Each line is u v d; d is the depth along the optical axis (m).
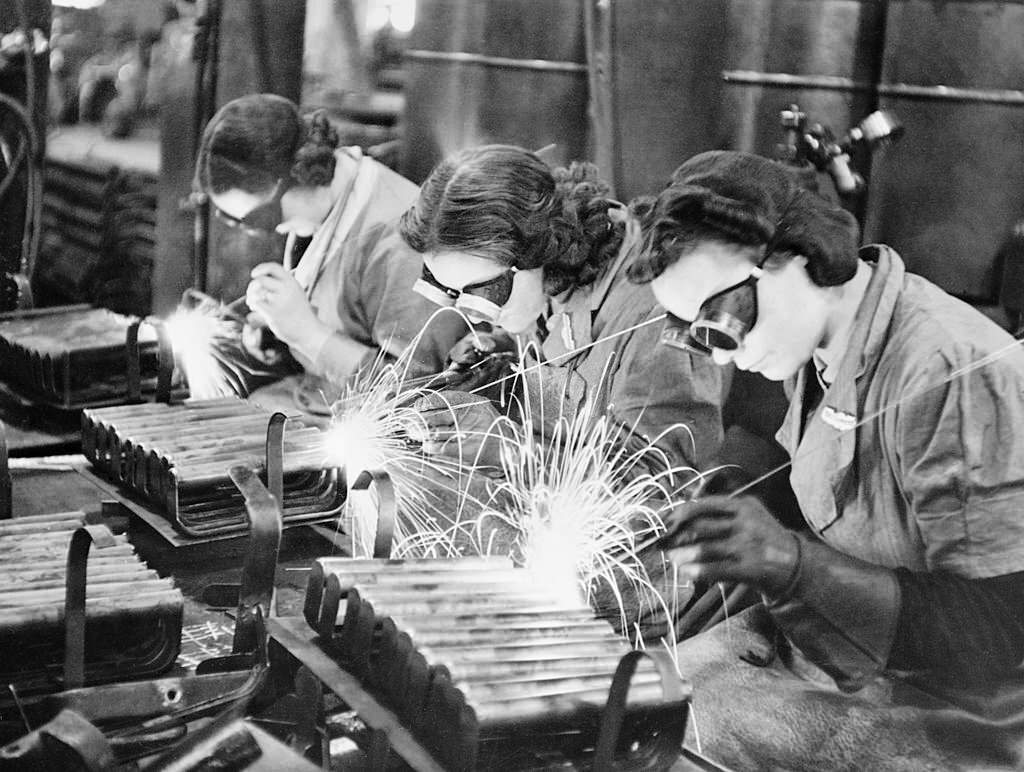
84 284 2.61
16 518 1.59
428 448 1.90
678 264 1.54
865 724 1.47
